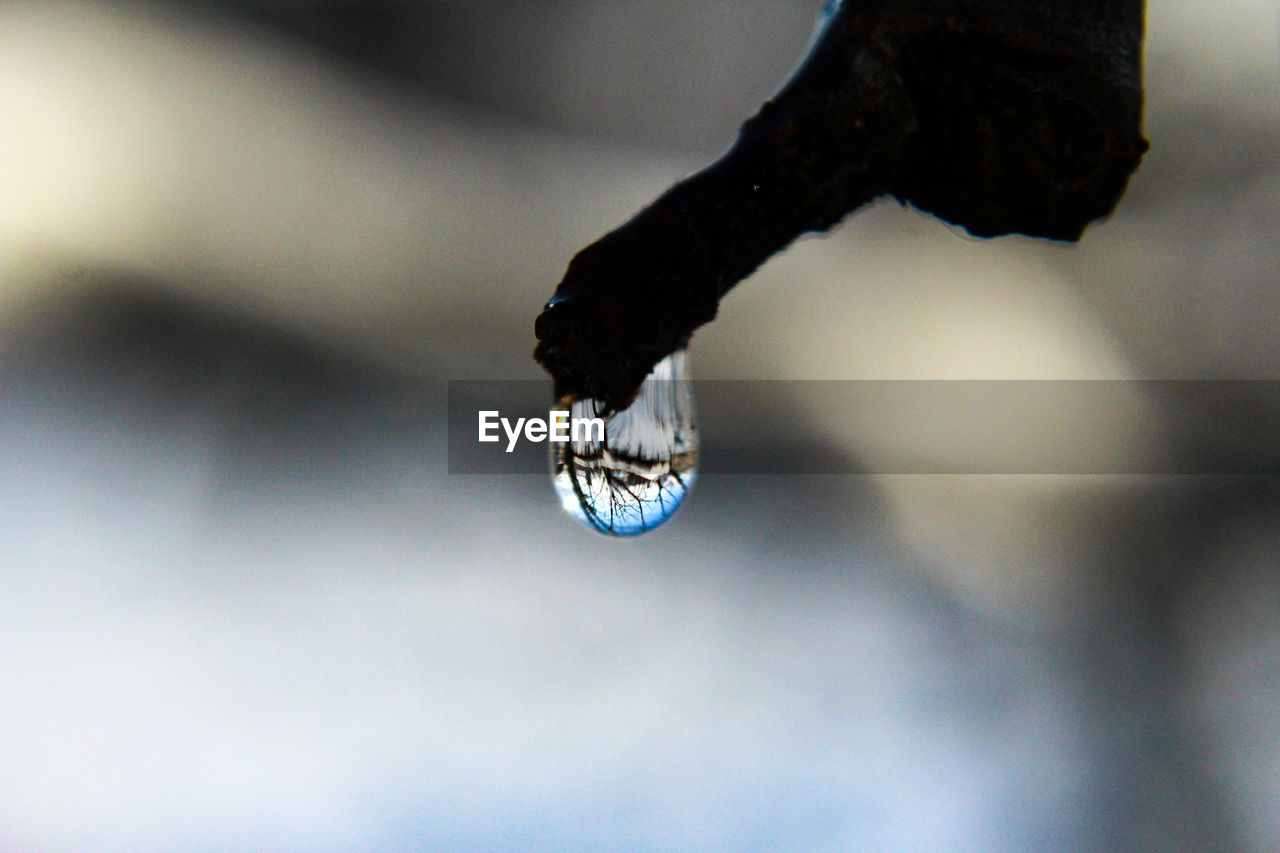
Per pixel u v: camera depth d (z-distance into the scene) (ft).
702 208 0.47
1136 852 1.20
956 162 0.47
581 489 0.52
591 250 0.47
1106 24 0.47
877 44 0.47
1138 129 0.47
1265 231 2.15
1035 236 0.48
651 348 0.47
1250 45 2.18
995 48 0.47
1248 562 1.65
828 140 0.47
